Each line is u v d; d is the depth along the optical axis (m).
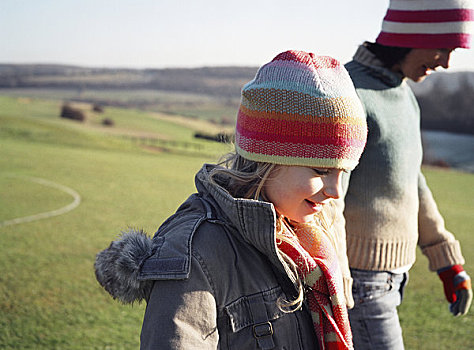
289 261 1.43
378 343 2.68
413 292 6.92
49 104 99.81
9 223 11.15
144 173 25.22
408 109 2.82
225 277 1.35
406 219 2.76
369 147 2.65
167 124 89.12
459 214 18.38
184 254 1.30
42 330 4.97
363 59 2.79
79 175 22.08
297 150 1.32
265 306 1.39
